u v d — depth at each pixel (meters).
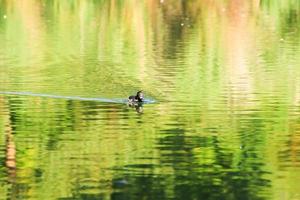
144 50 124.88
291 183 59.81
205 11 169.12
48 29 146.75
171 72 106.25
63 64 112.50
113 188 58.72
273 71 107.12
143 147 68.81
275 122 77.94
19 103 86.38
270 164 64.44
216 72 106.31
